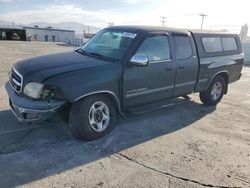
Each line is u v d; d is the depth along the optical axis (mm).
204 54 6680
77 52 5730
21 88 4469
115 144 4707
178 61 5977
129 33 5461
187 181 3727
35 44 33531
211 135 5402
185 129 5633
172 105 6578
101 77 4652
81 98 4500
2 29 45156
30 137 4777
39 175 3660
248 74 16359
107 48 5430
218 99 7516
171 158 4340
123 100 5109
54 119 4547
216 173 3977
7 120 5461
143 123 5789
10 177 3580
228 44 7582
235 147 4895
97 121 4824
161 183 3643
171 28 6156
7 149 4305
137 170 3924
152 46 5453
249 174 4012
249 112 7188
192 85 6523
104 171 3848
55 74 4355
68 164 3973
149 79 5418
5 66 12320
